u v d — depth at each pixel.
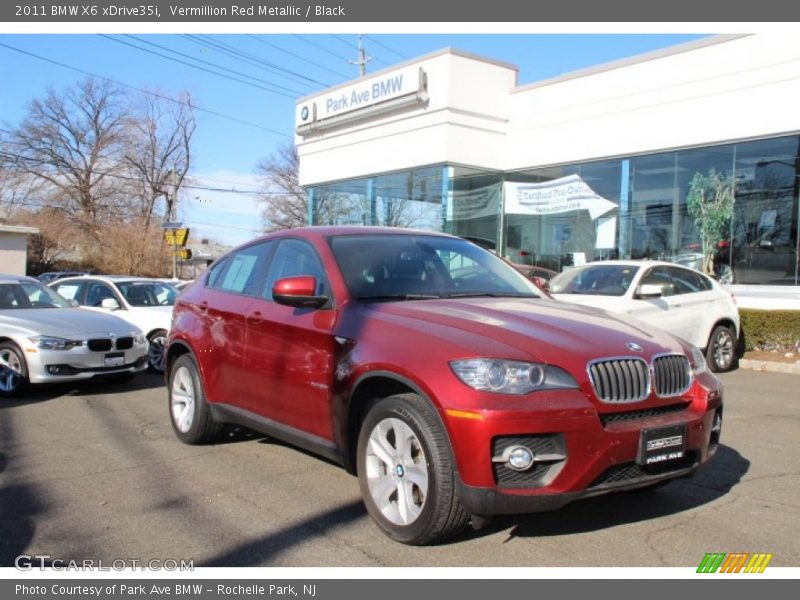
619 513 4.43
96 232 46.19
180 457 5.76
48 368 8.34
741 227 13.78
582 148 16.56
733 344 10.84
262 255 5.67
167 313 10.73
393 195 19.59
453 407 3.54
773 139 13.30
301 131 22.72
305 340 4.66
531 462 3.51
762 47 13.34
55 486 5.00
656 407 3.93
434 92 17.73
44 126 55.66
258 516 4.40
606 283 9.86
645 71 15.25
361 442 4.14
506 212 18.55
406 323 4.12
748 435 6.54
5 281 9.80
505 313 4.26
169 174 57.34
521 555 3.81
